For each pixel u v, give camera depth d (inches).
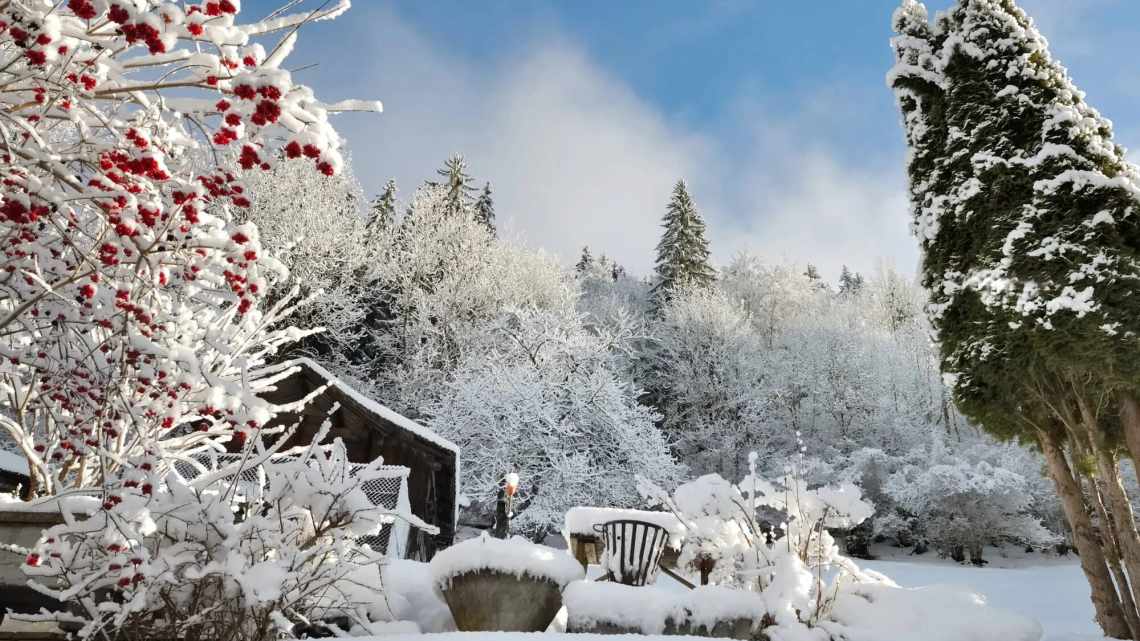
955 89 354.6
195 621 116.4
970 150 340.8
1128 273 282.7
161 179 98.8
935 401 1332.4
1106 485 287.1
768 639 181.0
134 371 123.2
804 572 197.0
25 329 131.5
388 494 394.3
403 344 1130.0
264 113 83.4
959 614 191.0
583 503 823.7
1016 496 988.6
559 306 1147.9
